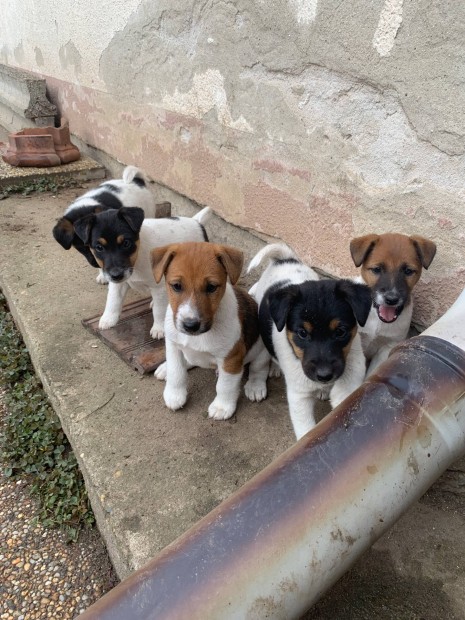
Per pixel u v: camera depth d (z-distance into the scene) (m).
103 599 0.39
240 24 0.95
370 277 0.73
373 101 0.74
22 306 1.05
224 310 0.72
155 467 0.68
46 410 0.89
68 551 0.69
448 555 0.58
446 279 0.70
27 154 1.73
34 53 2.21
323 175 0.86
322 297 0.64
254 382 0.83
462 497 0.65
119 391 0.82
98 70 1.62
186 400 0.79
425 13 0.63
